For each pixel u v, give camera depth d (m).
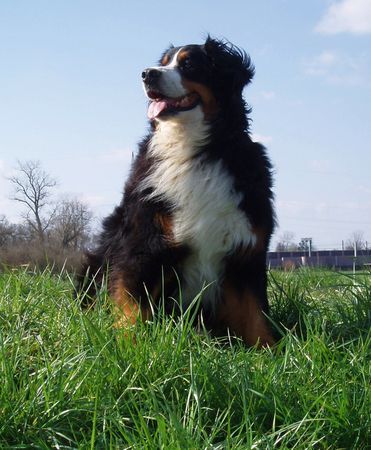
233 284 2.11
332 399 1.38
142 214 2.08
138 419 1.34
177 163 2.10
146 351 1.50
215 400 1.40
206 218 2.04
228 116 2.12
